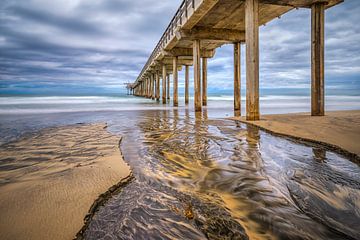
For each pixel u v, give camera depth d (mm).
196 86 12805
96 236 1682
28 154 3979
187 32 11828
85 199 2180
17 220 1810
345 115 7664
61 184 2539
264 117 7914
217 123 7387
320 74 7672
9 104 21266
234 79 13109
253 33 7023
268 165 3303
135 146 4594
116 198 2299
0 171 3072
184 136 5488
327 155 3695
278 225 1830
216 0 8188
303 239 1665
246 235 1705
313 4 7676
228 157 3717
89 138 5383
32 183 2584
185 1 10773
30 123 8383
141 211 2043
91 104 22406
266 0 7348
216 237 1686
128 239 1654
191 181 2758
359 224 1854
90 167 3158
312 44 7789
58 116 10961
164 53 17406
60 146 4578
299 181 2697
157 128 6859
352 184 2594
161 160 3600
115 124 7945
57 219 1837
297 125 5910
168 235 1706
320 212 2029
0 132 6391
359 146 3748
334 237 1690
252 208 2096
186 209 2076
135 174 2990
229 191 2465
